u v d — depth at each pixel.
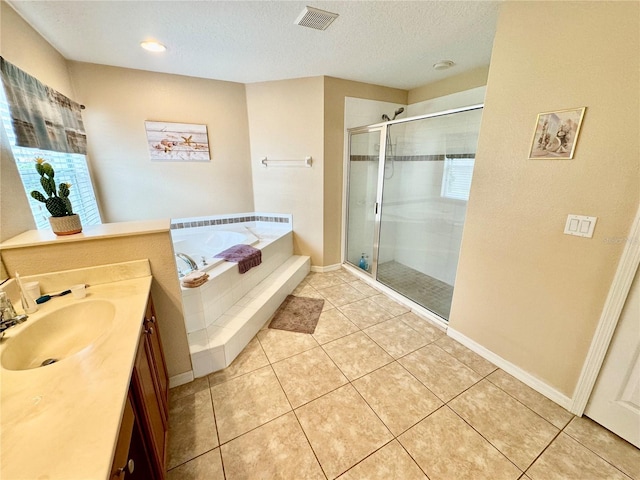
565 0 1.25
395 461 1.25
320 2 1.55
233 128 3.12
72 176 2.23
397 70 2.65
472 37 1.99
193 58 2.33
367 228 3.52
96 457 0.53
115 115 2.60
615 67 1.14
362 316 2.48
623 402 1.31
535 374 1.64
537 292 1.56
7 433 0.58
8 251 1.17
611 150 1.20
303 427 1.41
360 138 3.19
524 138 1.50
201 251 3.14
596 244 1.30
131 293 1.23
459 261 2.00
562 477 1.18
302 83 2.88
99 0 1.50
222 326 1.98
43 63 1.90
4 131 1.31
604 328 1.32
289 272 2.96
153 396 1.14
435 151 3.04
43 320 1.04
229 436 1.37
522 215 1.57
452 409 1.52
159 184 2.91
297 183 3.21
